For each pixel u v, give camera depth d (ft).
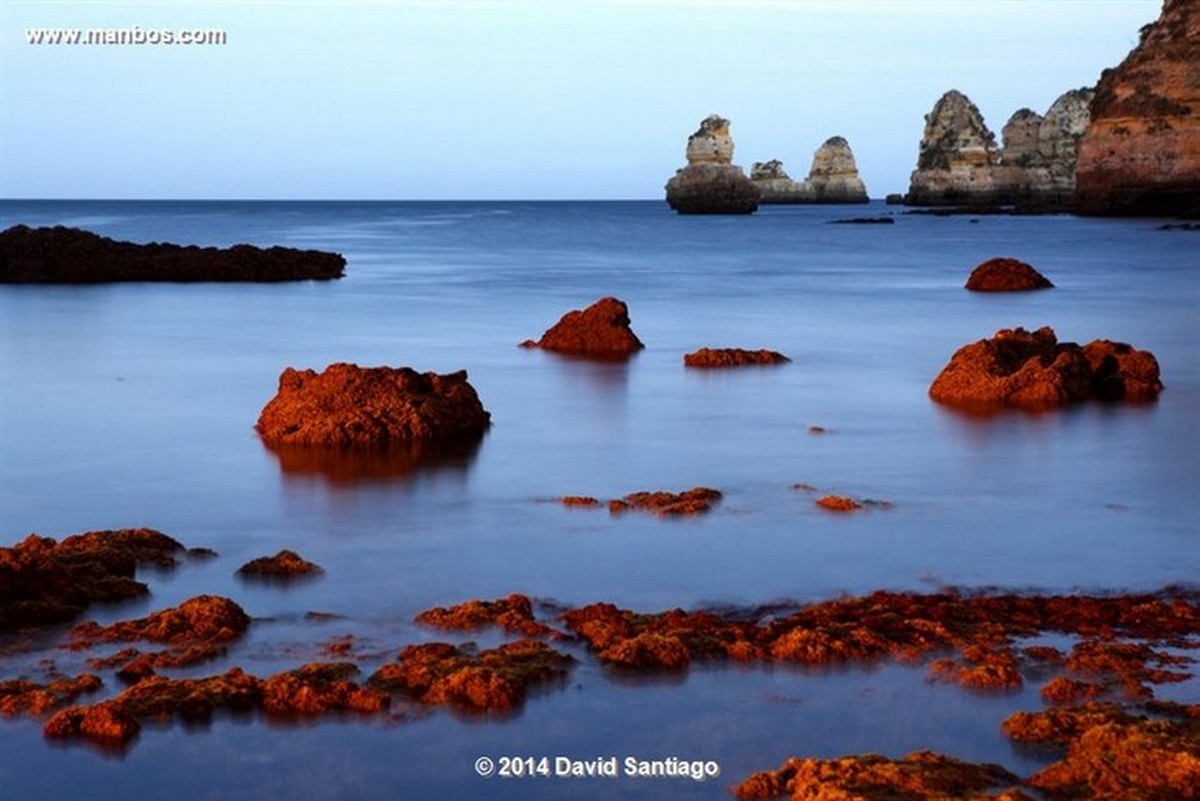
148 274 150.82
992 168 529.86
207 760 30.42
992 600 38.88
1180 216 318.86
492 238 306.35
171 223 433.07
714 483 53.21
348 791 29.25
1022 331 78.18
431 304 128.88
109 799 28.91
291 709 32.48
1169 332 103.76
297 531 46.52
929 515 48.57
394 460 56.75
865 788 27.91
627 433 62.85
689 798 28.91
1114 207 345.10
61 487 52.60
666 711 32.58
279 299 131.64
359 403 61.00
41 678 33.91
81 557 41.52
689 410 69.00
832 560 43.29
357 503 50.03
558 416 67.10
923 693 33.30
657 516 48.26
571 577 41.63
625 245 266.16
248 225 411.95
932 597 39.42
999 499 50.80
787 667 34.76
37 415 66.95
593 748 30.89
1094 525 47.32
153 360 86.74
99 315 114.01
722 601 39.55
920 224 368.68
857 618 37.47
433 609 38.14
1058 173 521.65
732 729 31.68
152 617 37.22
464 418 62.95
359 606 39.09
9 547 43.62
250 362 86.12
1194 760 27.96
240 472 54.65
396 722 32.07
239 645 36.11
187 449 58.85
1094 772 28.48
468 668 33.58
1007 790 27.86
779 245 262.06
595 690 33.60
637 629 36.58
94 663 34.68
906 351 93.61
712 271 184.34
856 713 32.32
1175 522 47.65
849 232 322.34
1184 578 41.55
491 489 52.06
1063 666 34.47
